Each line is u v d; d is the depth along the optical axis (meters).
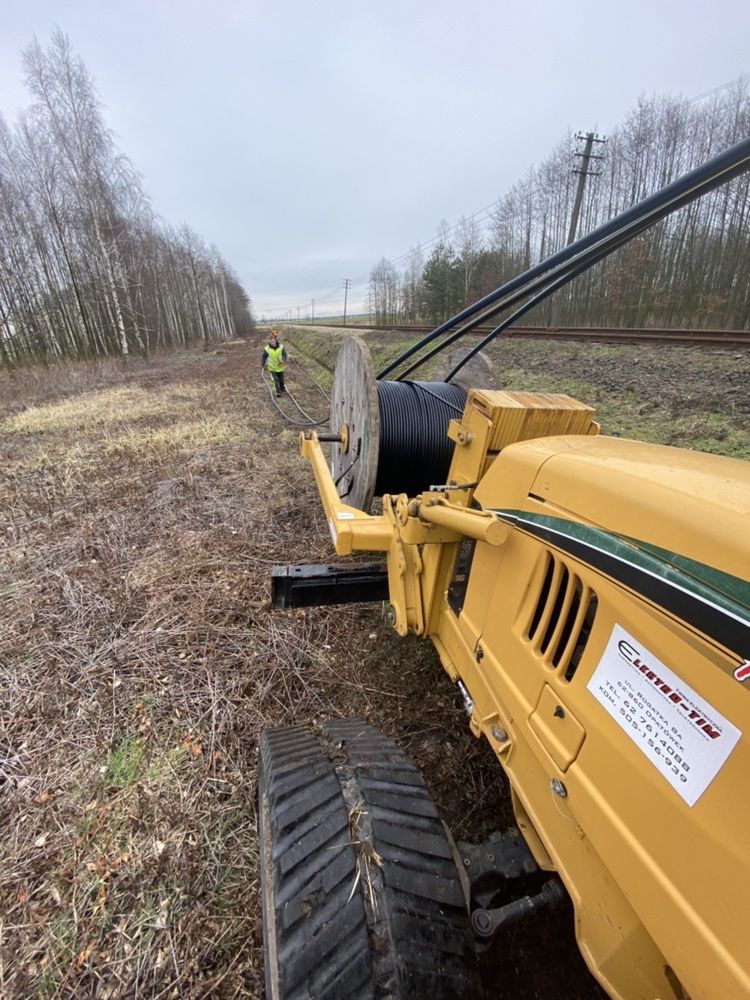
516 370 9.71
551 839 1.23
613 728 1.01
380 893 1.20
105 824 2.22
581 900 1.11
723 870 0.76
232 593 3.88
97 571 4.21
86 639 3.38
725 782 0.78
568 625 1.26
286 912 1.20
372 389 3.43
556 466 1.35
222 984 1.71
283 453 7.56
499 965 1.78
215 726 2.72
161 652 3.26
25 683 3.01
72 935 1.83
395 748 1.72
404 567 2.36
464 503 1.95
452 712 2.83
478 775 2.48
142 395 13.38
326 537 4.82
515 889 1.52
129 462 7.25
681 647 0.87
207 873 2.04
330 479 3.37
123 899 1.94
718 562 0.84
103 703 2.86
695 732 0.84
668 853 0.86
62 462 7.30
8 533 4.98
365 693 2.99
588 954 1.08
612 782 1.00
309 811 1.38
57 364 21.62
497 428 1.81
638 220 1.56
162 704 2.86
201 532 4.93
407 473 3.78
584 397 7.33
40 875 2.02
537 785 1.30
